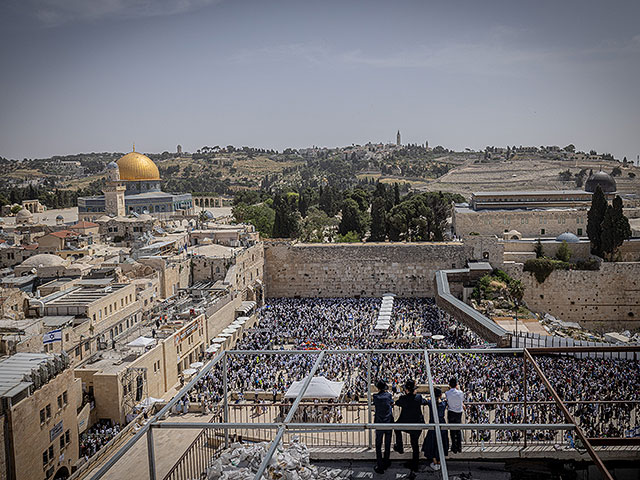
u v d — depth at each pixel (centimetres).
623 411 4297
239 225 14988
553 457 2222
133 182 18312
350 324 9706
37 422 4628
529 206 14850
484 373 6047
